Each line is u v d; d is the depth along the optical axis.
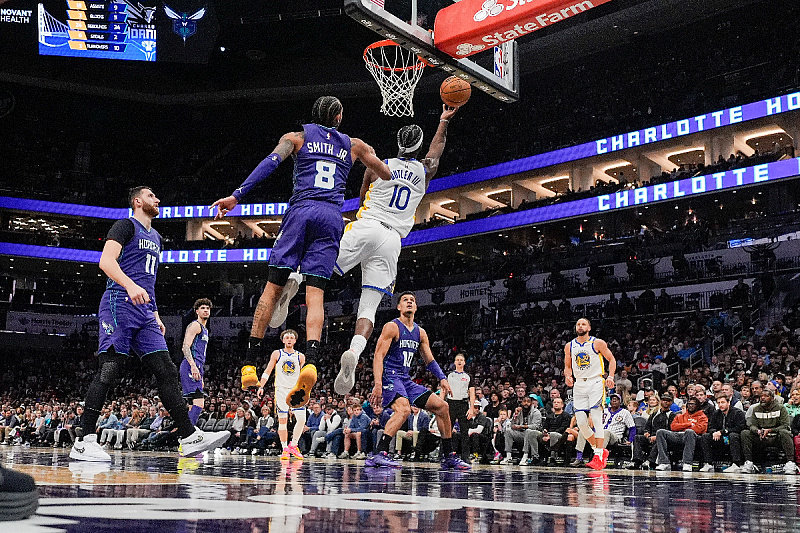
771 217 21.92
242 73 34.56
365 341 5.39
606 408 12.38
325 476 4.67
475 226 29.42
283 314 4.84
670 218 28.47
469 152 33.03
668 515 2.35
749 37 28.59
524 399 13.01
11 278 33.97
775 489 4.37
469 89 6.27
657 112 28.33
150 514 1.95
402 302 7.05
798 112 24.55
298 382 4.39
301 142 4.75
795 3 27.03
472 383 18.66
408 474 5.31
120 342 5.84
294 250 4.59
